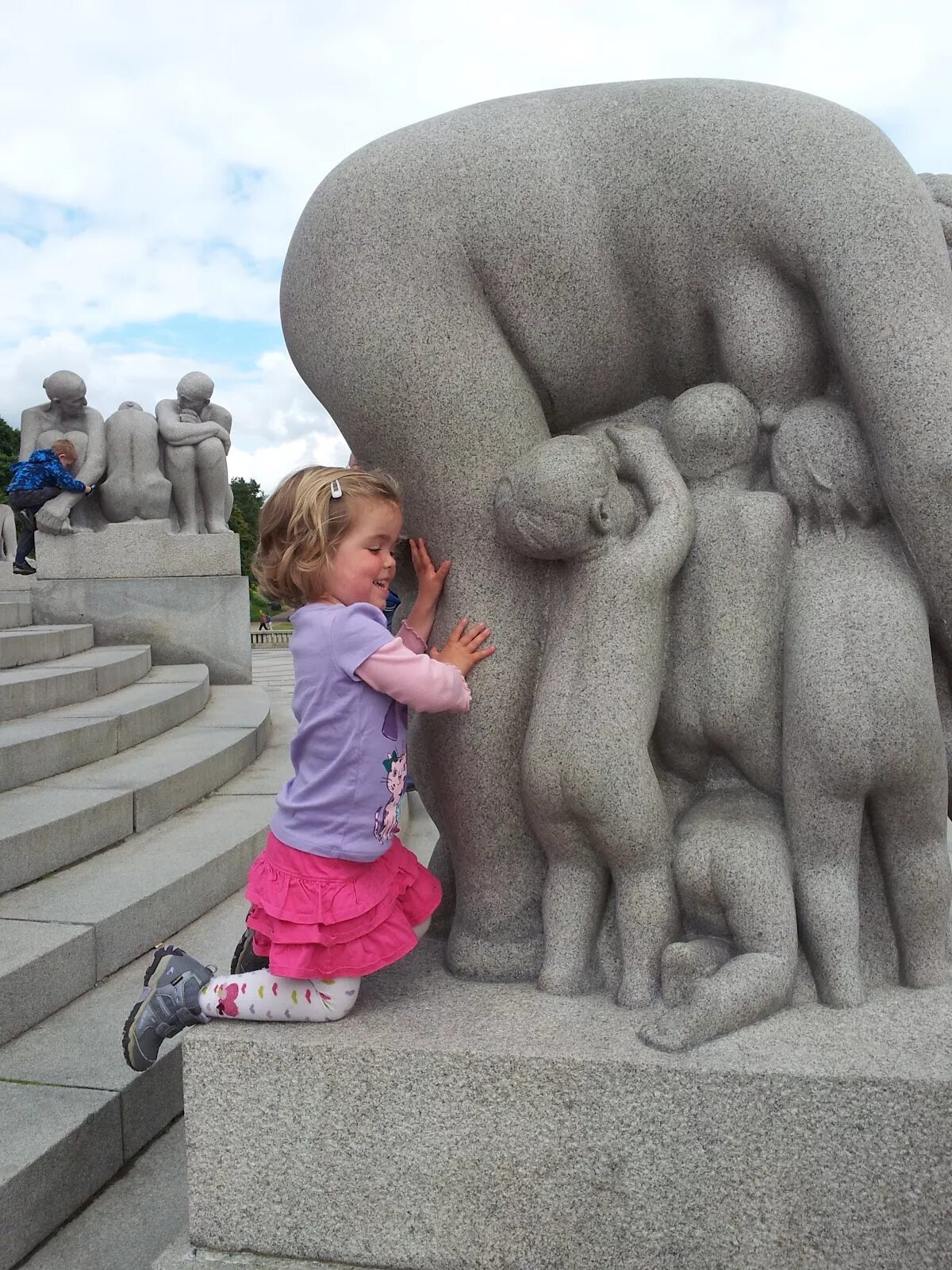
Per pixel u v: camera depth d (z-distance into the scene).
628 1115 1.30
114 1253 1.62
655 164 1.56
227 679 6.92
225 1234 1.42
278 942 1.43
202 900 2.99
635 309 1.66
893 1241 1.25
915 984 1.54
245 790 4.13
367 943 1.45
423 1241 1.36
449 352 1.56
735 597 1.56
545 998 1.54
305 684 1.48
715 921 1.53
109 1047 2.09
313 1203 1.39
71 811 3.02
